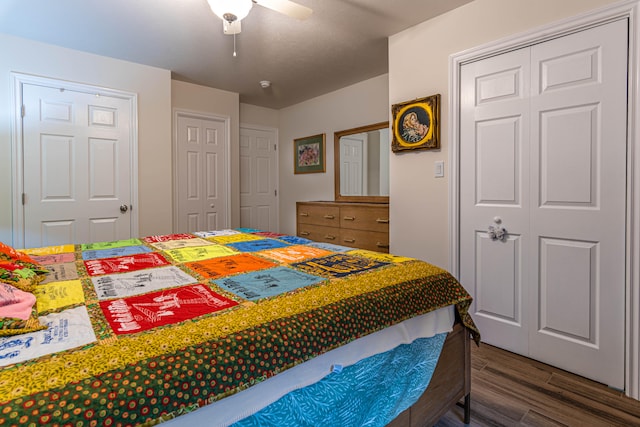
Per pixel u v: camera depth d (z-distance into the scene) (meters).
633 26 1.64
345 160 3.99
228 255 1.71
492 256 2.24
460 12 2.30
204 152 4.01
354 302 1.09
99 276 1.34
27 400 0.58
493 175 2.21
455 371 1.46
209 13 2.35
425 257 2.59
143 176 3.37
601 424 1.51
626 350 1.72
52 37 2.72
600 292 1.81
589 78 1.80
